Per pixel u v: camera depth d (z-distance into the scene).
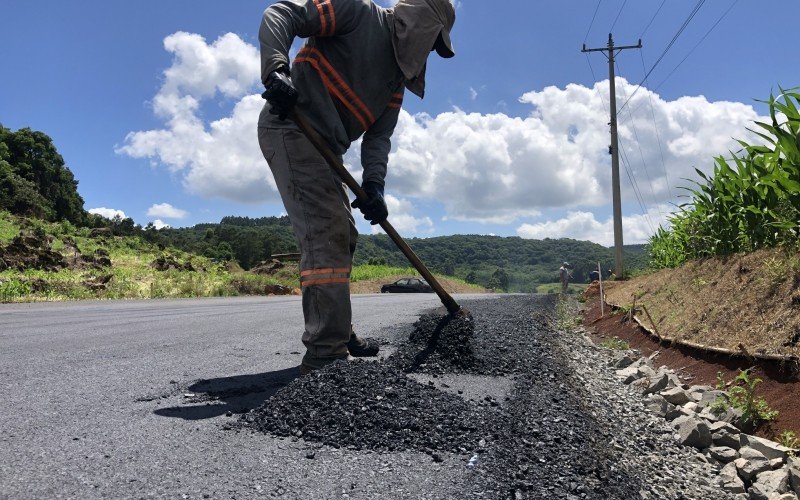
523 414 2.28
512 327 5.45
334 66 2.71
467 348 3.38
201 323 5.83
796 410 2.47
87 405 2.24
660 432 2.47
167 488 1.42
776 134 3.68
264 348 4.03
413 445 1.87
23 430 1.86
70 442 1.75
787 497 1.86
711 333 3.81
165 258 22.59
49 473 1.47
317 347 2.76
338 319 2.75
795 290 3.40
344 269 2.78
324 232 2.73
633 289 7.88
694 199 6.39
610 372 3.87
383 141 3.01
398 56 2.79
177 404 2.33
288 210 2.78
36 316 6.81
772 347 3.01
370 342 3.86
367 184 2.89
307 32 2.61
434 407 2.21
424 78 3.05
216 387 2.67
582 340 5.67
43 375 2.83
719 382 3.15
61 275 15.73
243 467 1.60
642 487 1.76
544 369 3.43
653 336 4.68
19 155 56.81
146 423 2.01
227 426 1.99
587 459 1.85
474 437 1.96
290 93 2.42
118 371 2.99
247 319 6.36
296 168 2.72
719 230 5.80
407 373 3.07
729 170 5.29
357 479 1.56
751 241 4.93
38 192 54.16
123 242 28.72
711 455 2.26
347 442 1.87
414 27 2.79
